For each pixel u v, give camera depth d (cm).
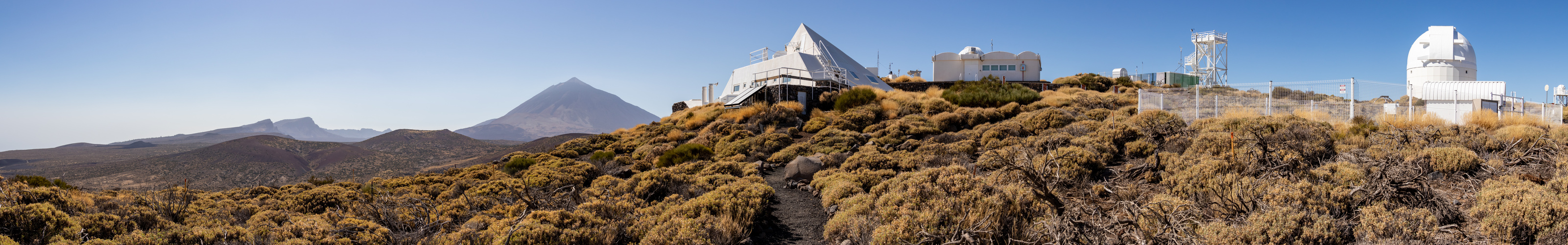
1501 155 1130
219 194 1642
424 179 1833
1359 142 1352
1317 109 2064
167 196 1112
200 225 944
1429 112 2055
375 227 862
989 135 1942
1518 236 577
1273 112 2100
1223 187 748
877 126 2381
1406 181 723
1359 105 1994
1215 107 2131
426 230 874
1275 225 570
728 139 2330
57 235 773
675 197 1101
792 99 3155
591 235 758
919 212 746
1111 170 1157
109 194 1330
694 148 1922
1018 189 834
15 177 1398
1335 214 666
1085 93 3769
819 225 912
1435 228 577
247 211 1216
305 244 763
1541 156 1041
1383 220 593
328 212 1213
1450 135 1327
